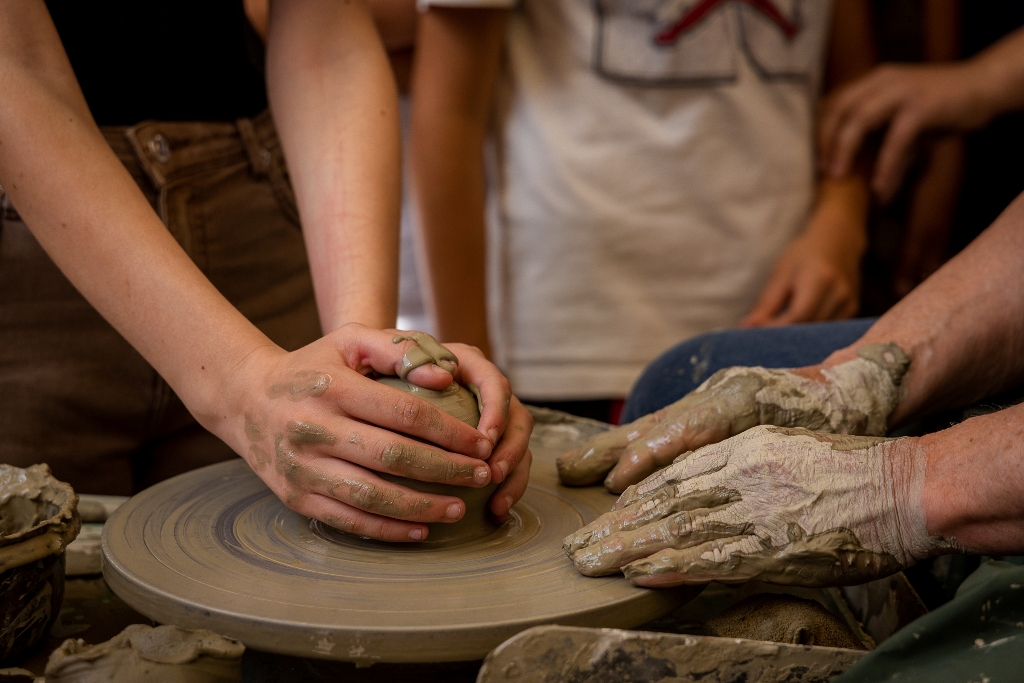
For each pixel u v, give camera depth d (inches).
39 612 28.8
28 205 36.3
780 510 30.6
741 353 48.5
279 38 48.0
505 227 81.3
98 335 47.0
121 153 45.3
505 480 35.8
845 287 77.5
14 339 45.5
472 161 77.3
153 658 25.0
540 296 80.7
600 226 76.9
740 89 75.0
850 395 39.4
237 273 51.3
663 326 79.9
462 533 34.7
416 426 32.0
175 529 34.8
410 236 100.3
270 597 28.9
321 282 43.9
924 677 25.0
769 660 26.5
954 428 32.2
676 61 73.0
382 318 41.8
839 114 80.8
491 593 29.5
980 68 76.4
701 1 71.4
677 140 75.1
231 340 35.4
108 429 49.1
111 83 44.6
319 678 30.4
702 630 34.7
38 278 45.0
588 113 75.2
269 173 52.9
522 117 77.4
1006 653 24.6
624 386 80.6
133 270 35.8
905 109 77.2
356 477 32.0
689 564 29.5
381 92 47.1
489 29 71.4
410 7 82.3
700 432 38.2
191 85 48.0
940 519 29.9
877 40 101.9
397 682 30.5
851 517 30.5
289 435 32.7
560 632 25.2
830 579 30.4
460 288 81.5
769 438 32.6
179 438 53.9
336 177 44.8
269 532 35.0
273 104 49.6
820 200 83.3
